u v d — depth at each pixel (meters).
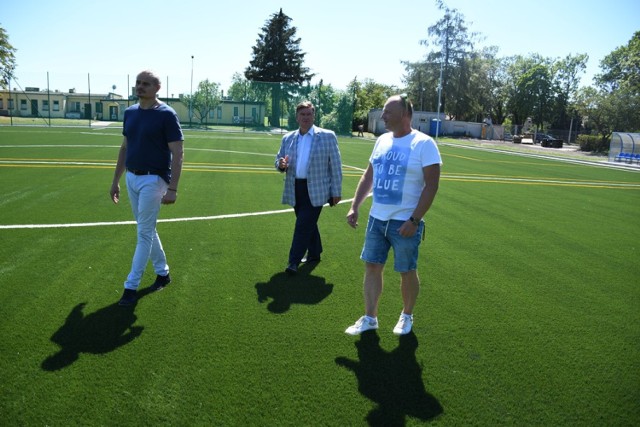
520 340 3.45
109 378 2.70
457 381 2.85
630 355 3.29
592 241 6.67
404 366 3.00
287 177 4.80
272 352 3.09
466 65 53.59
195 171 12.16
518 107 63.44
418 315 3.83
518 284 4.70
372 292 3.43
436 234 6.66
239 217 7.06
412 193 3.22
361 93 55.69
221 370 2.84
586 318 3.92
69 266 4.55
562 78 63.56
